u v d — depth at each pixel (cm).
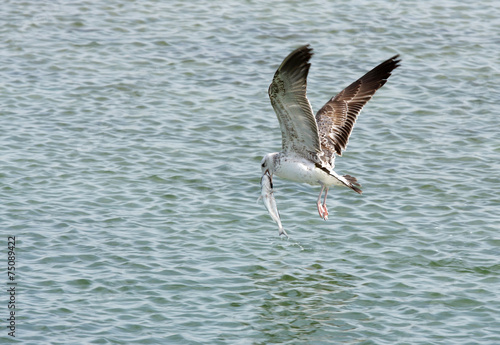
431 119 2189
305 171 1309
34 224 1559
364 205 1702
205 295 1340
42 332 1207
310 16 2947
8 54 2538
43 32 2734
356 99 1460
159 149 1953
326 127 1423
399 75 2480
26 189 1709
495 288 1378
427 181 1819
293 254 1494
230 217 1633
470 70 2530
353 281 1403
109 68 2473
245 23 2869
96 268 1409
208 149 1972
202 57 2580
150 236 1537
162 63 2525
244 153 1956
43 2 3022
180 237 1539
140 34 2750
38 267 1403
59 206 1641
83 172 1812
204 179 1808
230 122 2134
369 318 1283
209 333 1227
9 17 2848
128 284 1362
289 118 1259
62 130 2042
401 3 3116
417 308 1316
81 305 1291
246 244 1524
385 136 2072
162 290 1350
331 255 1498
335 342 1215
